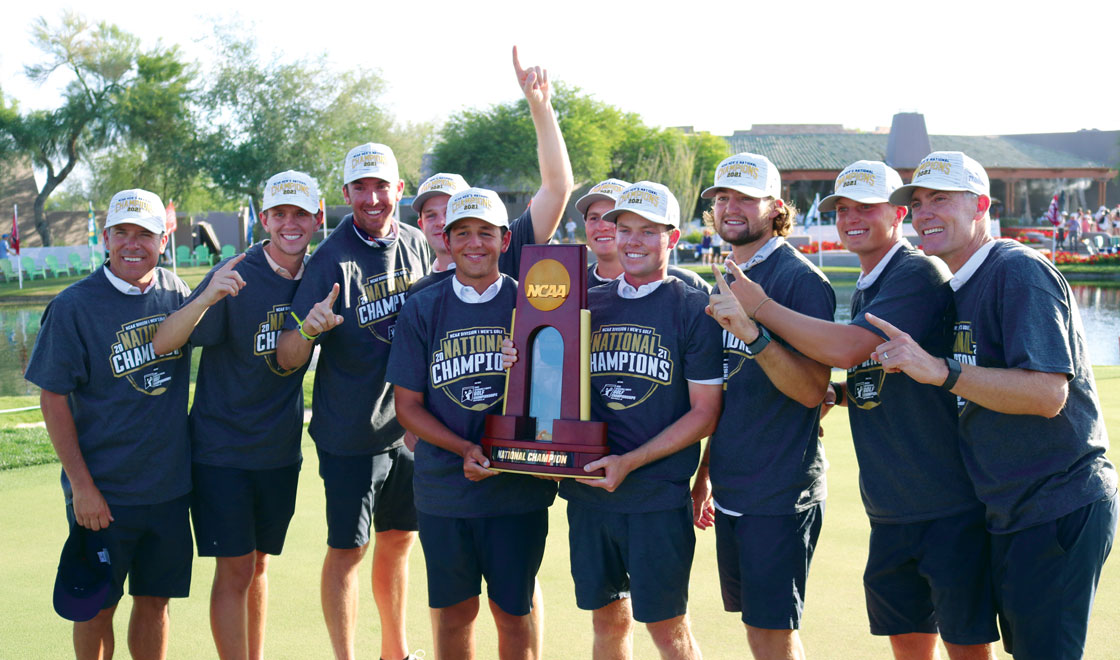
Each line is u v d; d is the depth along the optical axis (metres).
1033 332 3.11
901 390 3.54
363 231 4.48
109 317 3.90
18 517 6.17
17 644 4.24
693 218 53.31
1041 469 3.19
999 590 3.35
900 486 3.58
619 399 3.71
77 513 3.86
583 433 3.50
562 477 3.50
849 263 33.88
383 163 4.40
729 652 4.09
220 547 4.20
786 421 3.57
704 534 5.76
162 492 4.01
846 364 3.38
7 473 7.33
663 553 3.63
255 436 4.24
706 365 3.63
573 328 3.58
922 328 3.43
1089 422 3.22
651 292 3.74
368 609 4.90
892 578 3.72
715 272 3.40
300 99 42.78
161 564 4.08
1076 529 3.15
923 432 3.52
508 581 3.78
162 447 4.01
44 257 38.47
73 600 3.75
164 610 4.14
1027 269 3.19
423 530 3.86
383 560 4.51
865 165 3.75
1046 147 61.53
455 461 3.79
